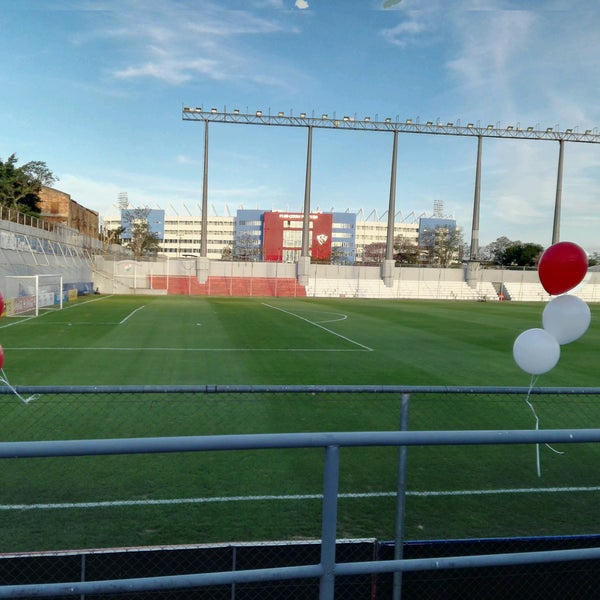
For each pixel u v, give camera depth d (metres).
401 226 125.88
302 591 3.39
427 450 6.73
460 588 3.49
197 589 3.41
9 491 5.26
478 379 12.03
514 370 13.20
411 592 3.46
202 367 12.62
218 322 23.25
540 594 3.55
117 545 4.24
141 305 32.91
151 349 15.13
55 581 3.40
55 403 8.44
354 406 8.78
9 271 28.36
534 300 55.66
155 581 1.97
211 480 5.61
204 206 51.22
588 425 8.10
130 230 94.06
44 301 29.91
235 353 14.80
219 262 53.84
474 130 50.66
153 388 3.89
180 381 11.09
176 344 16.20
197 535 4.44
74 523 4.61
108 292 49.31
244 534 4.46
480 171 53.06
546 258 4.74
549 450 6.81
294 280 54.66
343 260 107.19
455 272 57.31
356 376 12.04
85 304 32.75
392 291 54.62
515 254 82.44
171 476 5.70
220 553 3.50
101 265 49.84
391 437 2.02
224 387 3.94
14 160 51.09
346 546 3.51
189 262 52.88
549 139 51.38
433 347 16.98
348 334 19.95
